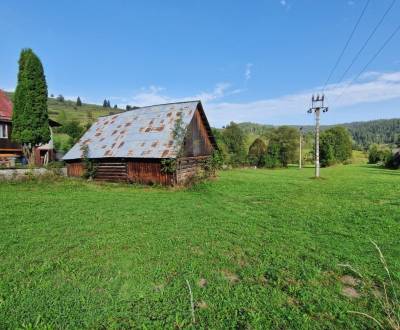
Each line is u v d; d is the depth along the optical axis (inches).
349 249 319.9
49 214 474.6
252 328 182.7
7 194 654.5
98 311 199.8
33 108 1031.0
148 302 211.5
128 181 919.7
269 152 2583.7
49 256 301.4
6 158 1167.6
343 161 2913.4
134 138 973.8
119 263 281.7
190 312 198.4
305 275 251.8
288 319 191.2
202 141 1068.5
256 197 672.4
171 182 842.8
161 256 299.3
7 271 265.7
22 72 1023.6
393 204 574.2
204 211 514.3
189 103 1033.5
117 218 453.7
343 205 573.0
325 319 192.5
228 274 261.4
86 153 1008.9
